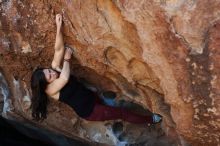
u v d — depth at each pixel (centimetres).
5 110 665
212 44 430
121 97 590
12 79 612
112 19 473
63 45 523
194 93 465
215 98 455
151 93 541
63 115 629
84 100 555
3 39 563
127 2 450
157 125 604
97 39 498
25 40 549
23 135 804
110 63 522
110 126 626
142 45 470
